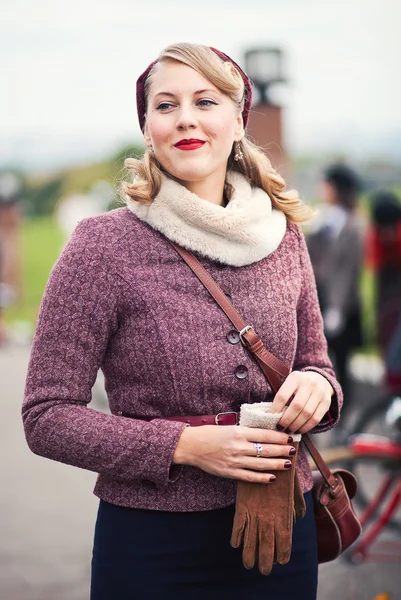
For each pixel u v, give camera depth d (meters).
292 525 2.32
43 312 2.31
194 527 2.33
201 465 2.23
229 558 2.36
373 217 7.96
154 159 2.41
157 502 2.32
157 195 2.36
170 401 2.30
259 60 10.45
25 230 34.22
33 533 5.22
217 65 2.37
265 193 2.50
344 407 7.32
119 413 2.36
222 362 2.31
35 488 6.15
